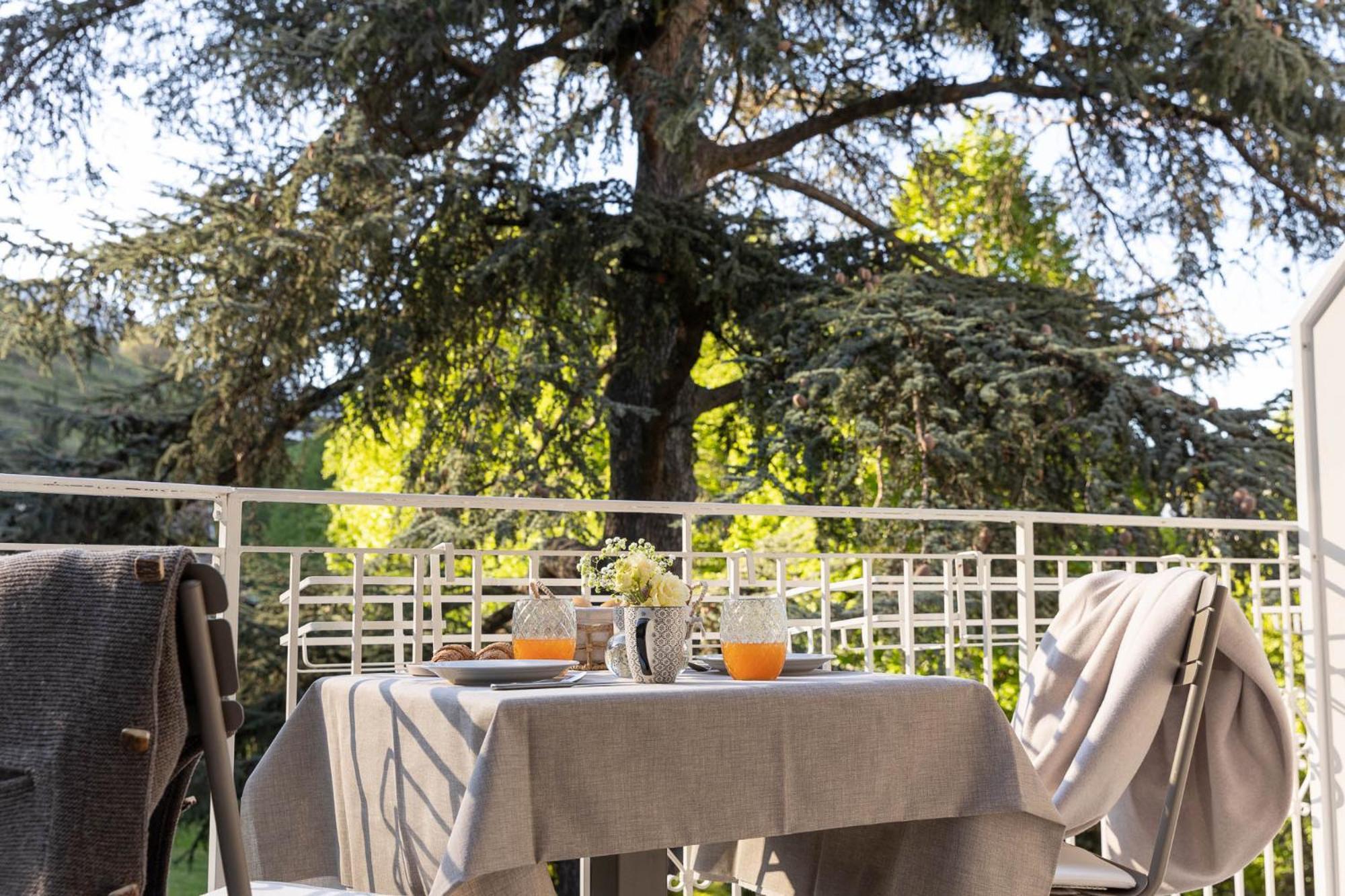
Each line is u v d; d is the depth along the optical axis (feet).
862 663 29.55
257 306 28.32
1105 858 8.00
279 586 34.58
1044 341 29.99
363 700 7.01
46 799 4.50
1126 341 31.91
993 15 31.55
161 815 4.87
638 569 7.18
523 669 6.70
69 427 33.24
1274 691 8.02
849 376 28.94
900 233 40.91
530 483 31.65
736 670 7.19
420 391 33.17
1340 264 11.37
